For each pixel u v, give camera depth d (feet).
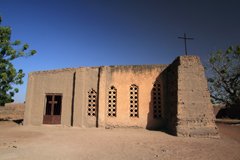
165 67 57.16
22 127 56.65
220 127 62.75
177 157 26.43
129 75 57.93
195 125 43.01
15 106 122.93
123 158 25.76
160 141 36.96
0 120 76.28
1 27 72.90
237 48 81.76
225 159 25.84
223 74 86.02
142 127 54.65
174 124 45.29
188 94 45.16
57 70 61.67
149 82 56.85
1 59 71.97
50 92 61.05
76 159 25.12
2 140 37.22
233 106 90.89
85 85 58.85
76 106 57.52
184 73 46.44
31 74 63.46
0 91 70.69
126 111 56.03
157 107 55.62
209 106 44.32
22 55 74.69
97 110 56.85
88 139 38.52
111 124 55.62
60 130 50.93
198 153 28.58
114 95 57.77
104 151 29.22
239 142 37.83
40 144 33.78
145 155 27.27
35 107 61.26
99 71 58.85
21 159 24.82
